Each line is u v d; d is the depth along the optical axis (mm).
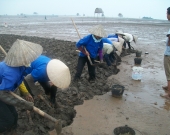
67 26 32812
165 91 5742
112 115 4363
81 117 4242
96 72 6816
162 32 25156
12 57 2754
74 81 5867
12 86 2793
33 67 3596
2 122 3080
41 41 13570
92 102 4930
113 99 5133
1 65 2828
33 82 3691
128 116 4348
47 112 4137
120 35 10008
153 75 7133
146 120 4215
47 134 3568
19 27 30922
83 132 3748
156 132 3805
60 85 3350
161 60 9414
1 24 38781
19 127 3607
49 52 9688
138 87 5988
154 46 13516
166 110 4660
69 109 4359
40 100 4484
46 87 4090
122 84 6180
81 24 38688
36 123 3828
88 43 5426
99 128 3883
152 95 5457
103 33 5176
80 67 5742
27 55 2809
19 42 2877
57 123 3045
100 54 5910
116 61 7629
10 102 2768
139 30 27125
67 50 10211
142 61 9109
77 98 4910
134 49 12062
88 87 5590
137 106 4809
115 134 3395
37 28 28922
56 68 3359
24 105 2908
